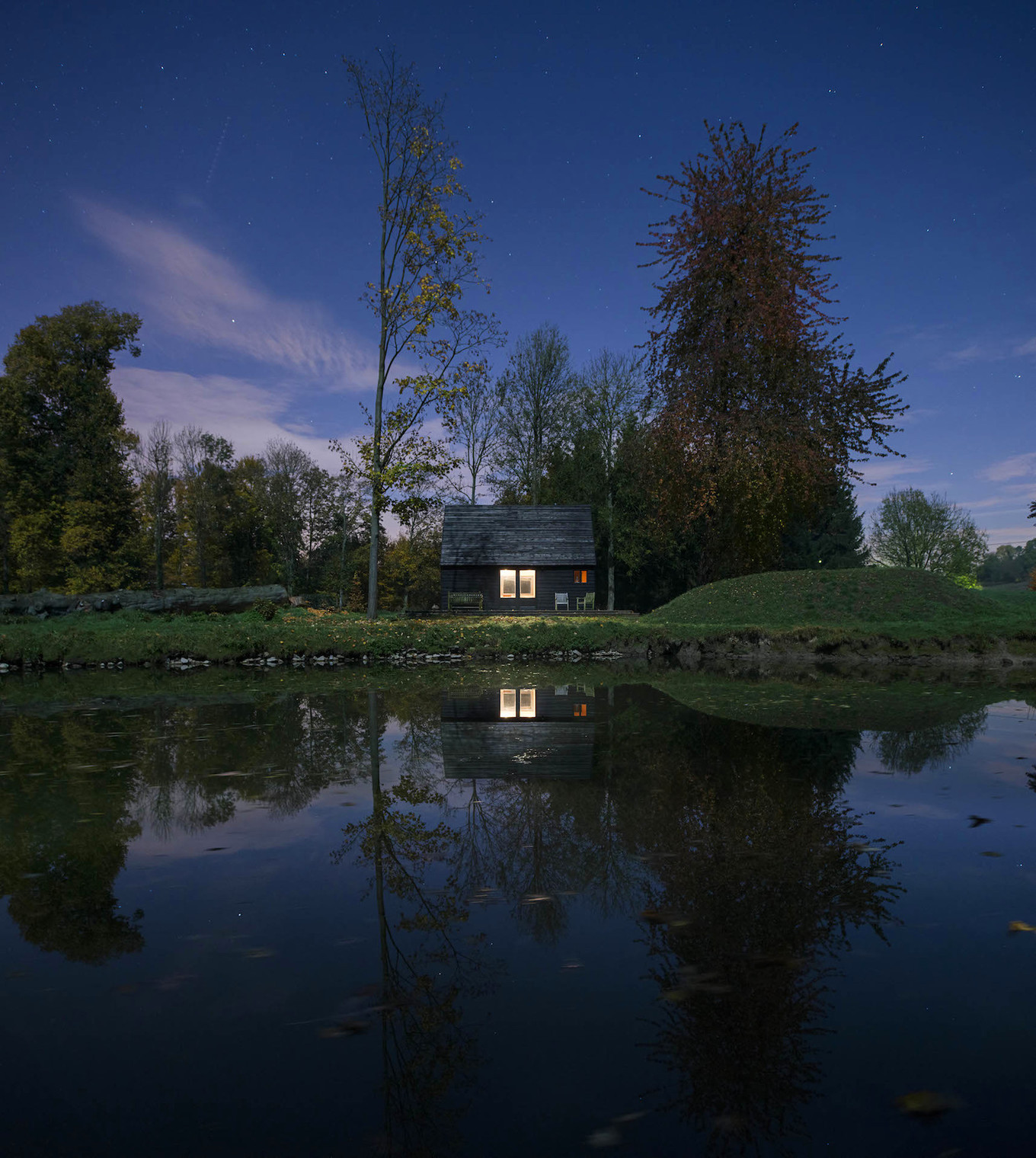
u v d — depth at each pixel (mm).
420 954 2107
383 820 3473
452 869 2801
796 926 2275
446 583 29266
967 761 4617
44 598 20938
